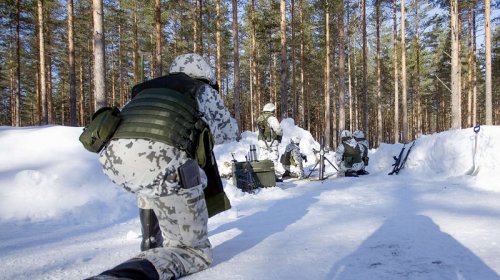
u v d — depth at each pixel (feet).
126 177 6.53
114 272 5.64
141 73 9.20
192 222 7.07
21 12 78.84
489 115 69.62
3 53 115.96
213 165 7.84
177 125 6.67
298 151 26.86
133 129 6.50
